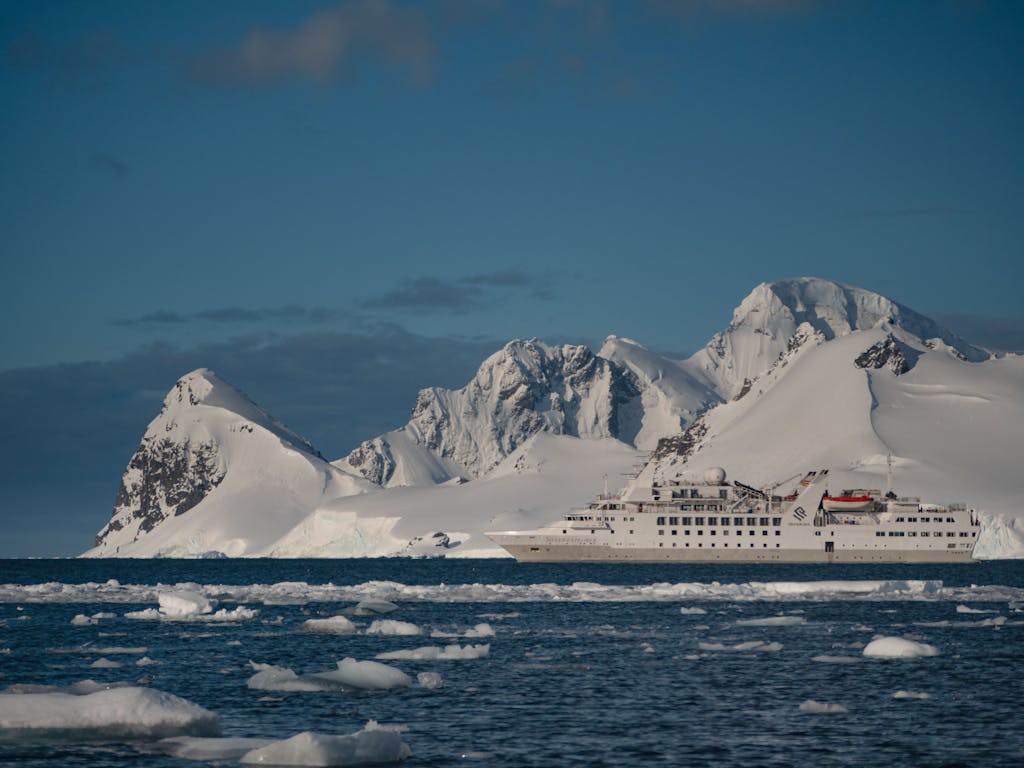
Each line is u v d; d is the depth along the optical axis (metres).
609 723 171.50
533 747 156.88
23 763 143.75
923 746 157.62
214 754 147.88
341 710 180.62
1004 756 152.50
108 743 152.12
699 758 151.50
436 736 163.12
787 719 174.25
